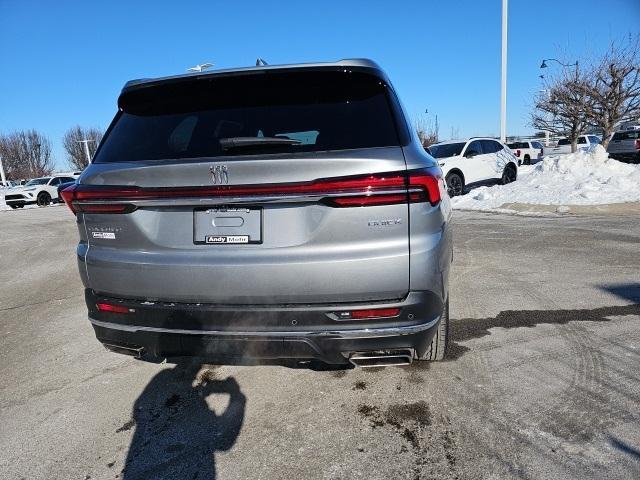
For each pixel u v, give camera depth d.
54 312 5.00
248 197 2.23
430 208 2.29
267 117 2.49
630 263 5.60
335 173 2.19
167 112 2.67
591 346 3.37
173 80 2.61
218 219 2.32
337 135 2.35
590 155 12.79
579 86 17.80
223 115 2.54
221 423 2.63
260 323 2.29
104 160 2.59
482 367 3.12
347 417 2.62
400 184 2.20
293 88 2.56
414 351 2.39
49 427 2.68
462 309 4.25
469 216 10.56
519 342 3.49
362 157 2.21
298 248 2.26
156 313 2.42
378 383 2.97
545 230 8.05
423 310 2.30
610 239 7.00
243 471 2.22
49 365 3.54
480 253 6.54
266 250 2.28
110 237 2.51
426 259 2.26
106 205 2.45
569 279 5.05
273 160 2.21
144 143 2.56
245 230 2.29
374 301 2.28
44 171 66.19
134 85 2.71
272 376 3.14
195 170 2.27
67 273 7.08
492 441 2.34
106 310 2.57
